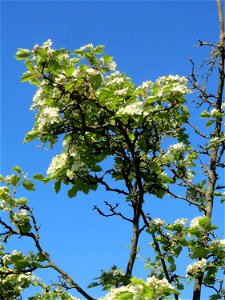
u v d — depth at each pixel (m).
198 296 7.61
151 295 4.90
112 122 7.08
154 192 8.21
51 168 7.24
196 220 7.24
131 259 7.37
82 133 7.05
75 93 6.42
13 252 7.36
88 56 6.48
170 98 6.70
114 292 5.20
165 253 7.59
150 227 7.73
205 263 6.89
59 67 6.00
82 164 7.00
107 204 7.49
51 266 7.04
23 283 8.48
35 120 7.05
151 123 7.57
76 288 6.92
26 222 7.11
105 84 7.09
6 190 6.95
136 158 7.37
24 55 5.97
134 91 7.21
